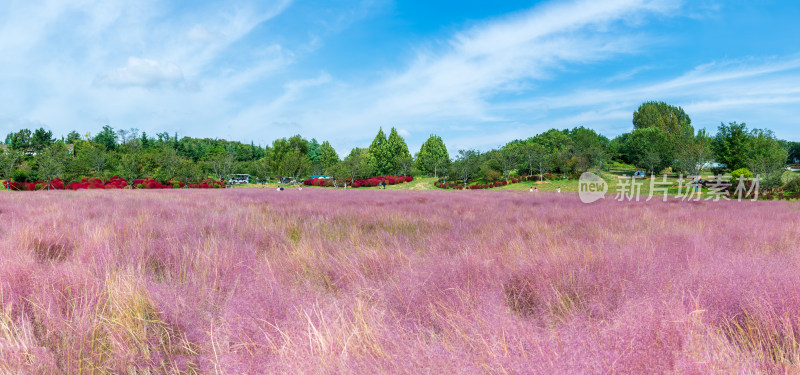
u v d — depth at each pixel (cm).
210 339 228
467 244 483
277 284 307
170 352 221
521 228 660
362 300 276
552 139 9344
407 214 920
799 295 241
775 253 428
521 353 184
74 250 454
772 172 3450
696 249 412
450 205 1251
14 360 196
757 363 180
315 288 316
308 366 182
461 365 178
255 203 1291
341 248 478
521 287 297
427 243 535
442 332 229
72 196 1560
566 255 374
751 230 622
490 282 302
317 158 12594
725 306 244
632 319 205
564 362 173
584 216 879
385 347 202
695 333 195
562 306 255
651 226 694
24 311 259
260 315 247
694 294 257
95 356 211
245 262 400
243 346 214
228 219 759
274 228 662
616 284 282
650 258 357
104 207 997
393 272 354
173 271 371
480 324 222
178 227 633
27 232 496
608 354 178
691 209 1141
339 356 193
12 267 321
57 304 266
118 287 283
